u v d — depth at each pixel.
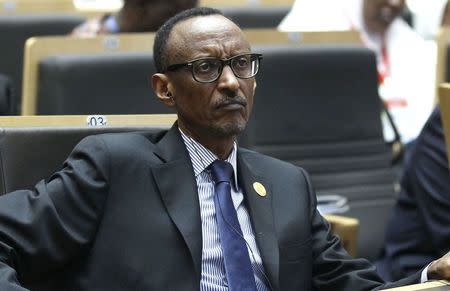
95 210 5.93
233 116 6.10
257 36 10.73
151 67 9.49
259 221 6.28
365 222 10.53
